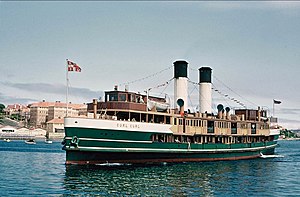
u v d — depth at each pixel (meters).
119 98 61.09
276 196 41.19
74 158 56.50
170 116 68.25
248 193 42.69
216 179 52.47
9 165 71.12
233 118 87.12
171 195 40.31
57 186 44.56
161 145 65.19
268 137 97.06
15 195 39.44
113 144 58.69
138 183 46.81
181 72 79.56
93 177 50.44
